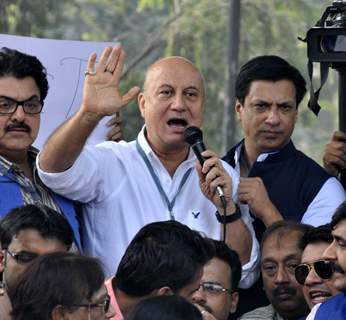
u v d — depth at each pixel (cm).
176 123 819
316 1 2034
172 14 2159
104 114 763
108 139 871
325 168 910
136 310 598
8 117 767
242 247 822
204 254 686
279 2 1986
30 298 595
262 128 880
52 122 860
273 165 878
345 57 844
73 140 766
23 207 702
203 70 1967
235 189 851
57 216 701
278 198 870
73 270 598
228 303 774
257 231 870
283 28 1975
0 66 766
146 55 2002
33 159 795
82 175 790
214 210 826
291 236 812
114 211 813
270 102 878
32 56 778
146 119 827
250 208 852
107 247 812
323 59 848
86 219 816
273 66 883
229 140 1642
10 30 1873
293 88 883
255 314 823
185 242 680
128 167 820
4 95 765
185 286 676
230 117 1641
